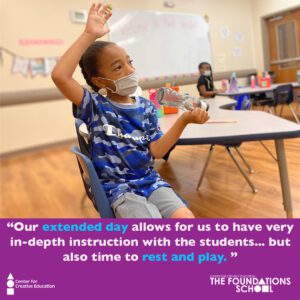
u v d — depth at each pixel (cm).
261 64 704
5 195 274
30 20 428
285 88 409
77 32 464
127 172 106
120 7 506
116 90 110
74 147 113
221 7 645
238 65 683
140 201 99
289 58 668
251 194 221
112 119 108
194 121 105
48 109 461
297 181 233
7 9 411
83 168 110
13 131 434
